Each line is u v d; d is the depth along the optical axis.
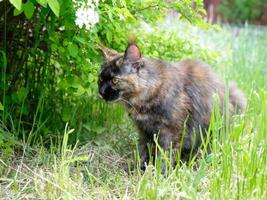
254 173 1.31
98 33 1.65
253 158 1.34
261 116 1.41
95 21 1.31
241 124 1.40
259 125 1.44
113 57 1.48
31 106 1.65
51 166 1.45
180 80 1.51
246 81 2.32
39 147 1.56
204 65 1.63
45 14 1.45
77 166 1.45
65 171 1.33
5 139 1.51
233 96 1.64
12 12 1.57
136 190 1.35
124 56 1.46
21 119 1.64
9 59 1.61
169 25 2.46
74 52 1.45
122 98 1.48
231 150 1.37
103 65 1.49
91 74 1.55
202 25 1.70
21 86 1.64
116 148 1.67
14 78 1.61
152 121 1.50
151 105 1.48
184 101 1.50
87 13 1.30
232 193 1.32
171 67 1.52
